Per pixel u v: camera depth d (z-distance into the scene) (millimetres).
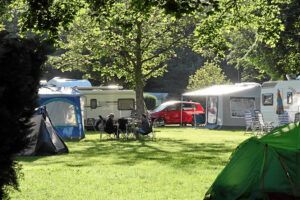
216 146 19359
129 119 23484
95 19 12633
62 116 24219
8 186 5500
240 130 30406
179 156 15867
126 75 27156
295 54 28734
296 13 25656
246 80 50812
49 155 16469
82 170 12719
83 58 27891
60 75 51656
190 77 54656
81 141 22734
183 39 26266
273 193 6875
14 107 5199
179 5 9281
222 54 15609
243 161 7379
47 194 9500
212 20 14836
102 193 9602
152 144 20500
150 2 9852
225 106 31500
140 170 12648
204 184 10555
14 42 5215
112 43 25344
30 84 5305
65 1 10852
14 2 11328
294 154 7004
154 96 50000
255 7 15172
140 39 25422
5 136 5117
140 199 9031
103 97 32594
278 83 28156
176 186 10328
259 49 30047
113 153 17031
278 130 7402
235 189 7266
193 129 31641
